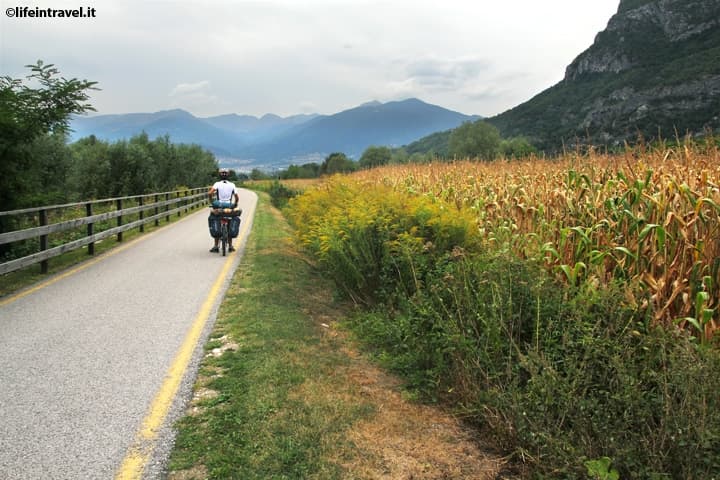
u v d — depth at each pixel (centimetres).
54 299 752
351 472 321
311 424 375
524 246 629
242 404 402
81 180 3347
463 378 427
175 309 696
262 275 920
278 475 312
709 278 448
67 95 1071
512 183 912
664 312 470
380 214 743
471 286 519
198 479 307
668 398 313
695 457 292
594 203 611
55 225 991
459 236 664
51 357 509
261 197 4416
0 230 1080
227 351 529
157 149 4584
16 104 1030
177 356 515
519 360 411
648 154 712
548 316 445
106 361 500
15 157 1071
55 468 316
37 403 405
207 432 362
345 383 459
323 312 711
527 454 335
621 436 324
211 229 1205
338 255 715
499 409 378
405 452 352
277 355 513
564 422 357
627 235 545
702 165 623
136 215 2047
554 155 1016
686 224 483
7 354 516
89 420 379
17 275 930
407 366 492
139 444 346
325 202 1083
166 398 418
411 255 640
